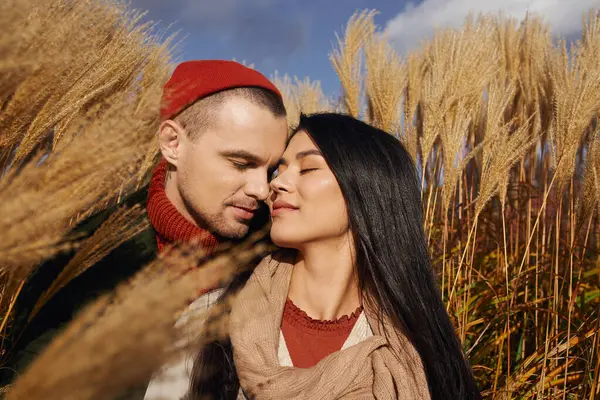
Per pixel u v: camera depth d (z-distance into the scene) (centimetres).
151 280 44
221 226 136
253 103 133
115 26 122
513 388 212
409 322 129
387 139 139
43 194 49
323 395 110
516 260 278
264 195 136
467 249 260
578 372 217
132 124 54
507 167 239
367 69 286
